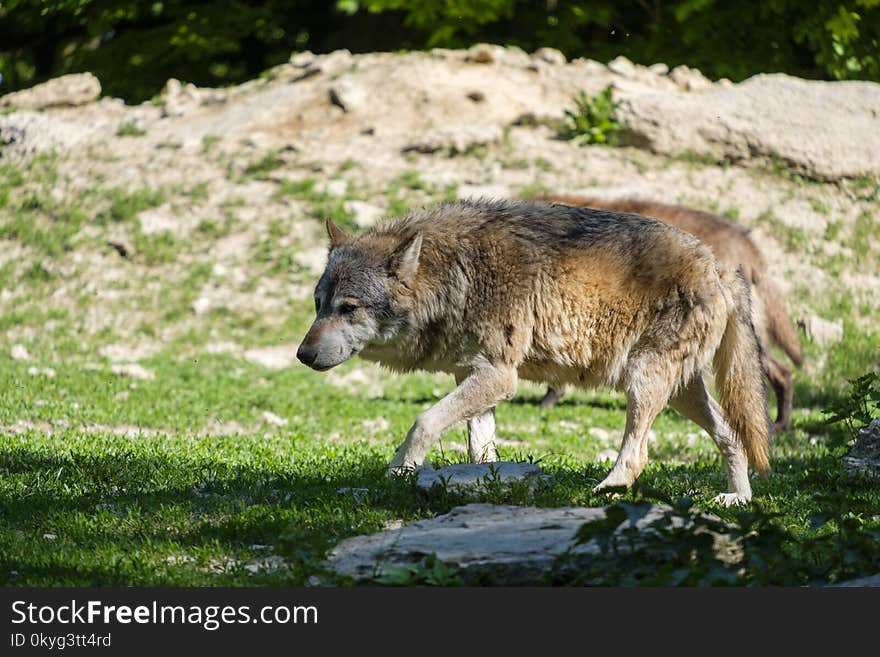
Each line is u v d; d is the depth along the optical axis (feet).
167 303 78.79
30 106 103.09
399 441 50.52
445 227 36.17
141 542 27.99
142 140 95.91
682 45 123.13
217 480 34.60
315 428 53.98
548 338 35.24
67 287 80.48
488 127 91.91
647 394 34.35
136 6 129.29
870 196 89.30
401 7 119.14
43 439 42.86
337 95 95.96
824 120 92.32
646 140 91.71
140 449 40.68
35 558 26.35
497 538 25.49
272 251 82.74
